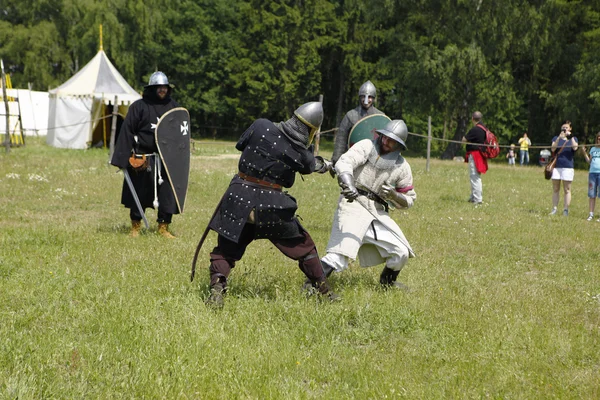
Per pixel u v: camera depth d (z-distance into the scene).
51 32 47.59
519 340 4.77
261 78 47.44
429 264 7.50
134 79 47.81
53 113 27.22
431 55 35.78
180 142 8.58
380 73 46.28
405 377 4.04
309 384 3.94
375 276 6.70
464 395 3.80
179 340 4.40
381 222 5.81
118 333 4.51
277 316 5.10
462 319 5.21
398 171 5.83
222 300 5.18
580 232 10.48
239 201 5.09
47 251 7.17
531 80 39.94
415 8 36.66
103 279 5.97
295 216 5.43
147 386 3.72
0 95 31.09
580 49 37.44
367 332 4.86
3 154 21.28
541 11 35.03
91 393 3.61
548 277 7.29
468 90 36.31
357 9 45.59
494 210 12.85
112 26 45.84
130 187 8.41
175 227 9.41
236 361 4.14
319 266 5.47
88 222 9.65
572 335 4.95
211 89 49.22
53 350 4.15
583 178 23.67
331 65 52.09
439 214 11.85
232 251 5.30
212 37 48.34
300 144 5.12
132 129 8.36
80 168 17.36
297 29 46.72
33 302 5.21
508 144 44.53
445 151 37.06
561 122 35.91
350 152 5.70
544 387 3.98
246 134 5.21
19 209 10.72
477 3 34.62
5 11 52.06
